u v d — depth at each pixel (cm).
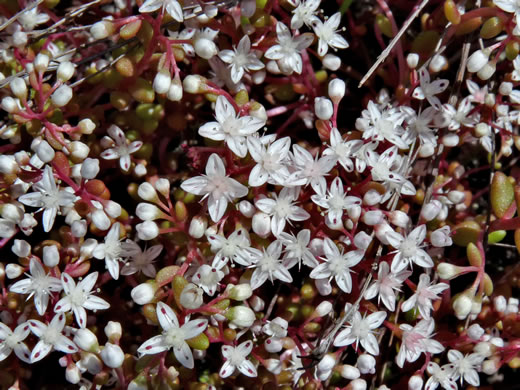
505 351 16
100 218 15
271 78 18
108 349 15
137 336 17
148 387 15
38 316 16
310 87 18
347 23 19
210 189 15
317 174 16
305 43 16
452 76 19
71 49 17
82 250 16
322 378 16
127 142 17
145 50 16
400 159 16
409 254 16
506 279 18
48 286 15
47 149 15
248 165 16
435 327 17
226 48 17
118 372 15
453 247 18
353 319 16
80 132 16
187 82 16
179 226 16
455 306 16
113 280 18
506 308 17
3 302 16
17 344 15
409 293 17
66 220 16
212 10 16
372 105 16
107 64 17
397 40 16
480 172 19
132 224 17
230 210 16
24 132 17
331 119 17
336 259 16
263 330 16
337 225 16
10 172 15
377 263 16
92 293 17
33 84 15
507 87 17
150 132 17
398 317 17
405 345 16
